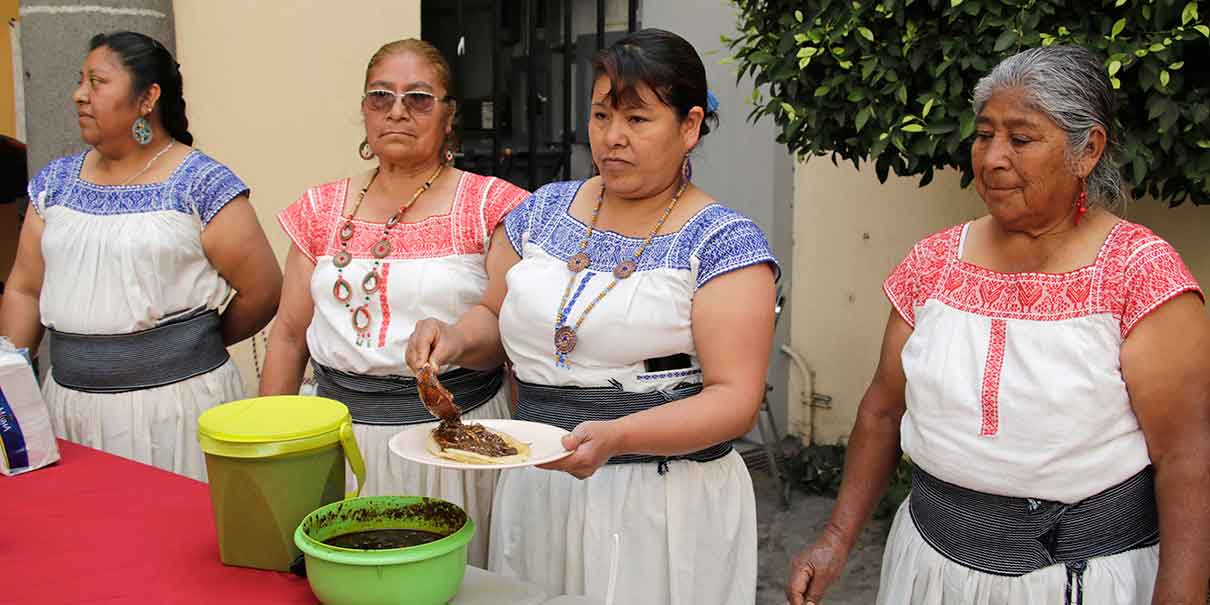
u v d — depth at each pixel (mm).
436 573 1521
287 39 4359
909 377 1903
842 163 5004
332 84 4516
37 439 2168
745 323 1968
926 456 1881
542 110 5668
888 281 2045
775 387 5324
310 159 4488
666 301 2012
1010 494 1785
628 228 2105
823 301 5176
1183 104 2760
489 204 2523
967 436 1804
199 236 2957
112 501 1987
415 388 2492
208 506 1965
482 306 2387
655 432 1858
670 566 2064
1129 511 1756
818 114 3398
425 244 2512
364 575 1480
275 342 2727
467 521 1621
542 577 2209
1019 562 1787
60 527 1853
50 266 2930
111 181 2941
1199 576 1678
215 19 4145
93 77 2807
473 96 5516
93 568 1678
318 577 1518
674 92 1966
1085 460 1725
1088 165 1701
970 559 1841
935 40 3078
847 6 3219
